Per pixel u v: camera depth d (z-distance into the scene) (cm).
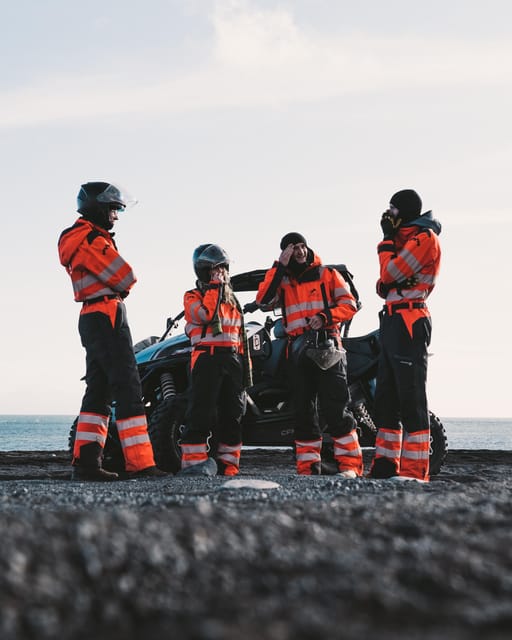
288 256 776
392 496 434
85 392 724
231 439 790
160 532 276
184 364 895
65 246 724
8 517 304
